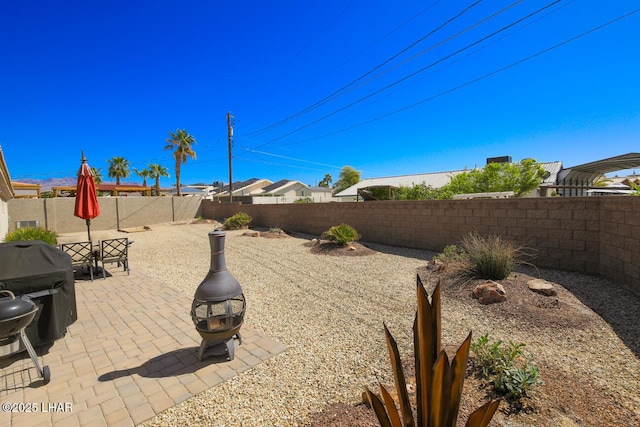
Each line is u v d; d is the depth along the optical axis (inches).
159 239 534.6
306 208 547.2
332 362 122.3
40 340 130.8
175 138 1094.4
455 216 317.1
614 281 192.4
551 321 143.9
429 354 48.4
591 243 217.8
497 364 100.9
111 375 115.4
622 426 80.4
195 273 283.1
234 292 121.0
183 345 139.0
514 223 266.5
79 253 266.8
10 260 133.3
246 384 109.0
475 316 157.5
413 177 992.9
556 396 92.1
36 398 102.6
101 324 163.5
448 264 235.3
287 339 143.3
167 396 102.7
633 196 173.8
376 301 191.0
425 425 48.8
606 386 98.3
